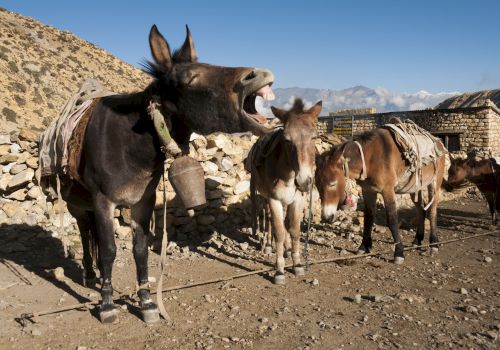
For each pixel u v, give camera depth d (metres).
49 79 50.44
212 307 5.05
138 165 4.19
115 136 4.14
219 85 3.50
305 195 6.28
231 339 4.17
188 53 4.05
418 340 4.14
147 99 4.03
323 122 33.66
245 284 5.94
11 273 6.04
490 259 7.23
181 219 8.56
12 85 44.34
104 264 4.47
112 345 4.07
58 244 7.41
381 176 7.11
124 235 8.08
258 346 4.04
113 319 4.55
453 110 27.84
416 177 7.63
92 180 4.28
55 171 4.69
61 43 63.25
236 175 9.62
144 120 4.08
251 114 3.47
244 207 9.59
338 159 6.66
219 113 3.54
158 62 3.89
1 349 3.94
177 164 4.13
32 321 4.54
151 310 4.58
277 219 5.99
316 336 4.24
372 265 6.98
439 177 8.38
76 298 5.28
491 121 26.78
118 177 4.19
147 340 4.18
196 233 8.70
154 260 7.11
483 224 11.12
